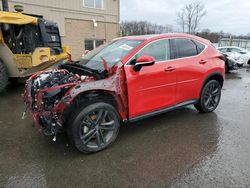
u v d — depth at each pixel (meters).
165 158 3.08
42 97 3.04
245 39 25.44
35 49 6.78
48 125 3.01
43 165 2.93
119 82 3.27
